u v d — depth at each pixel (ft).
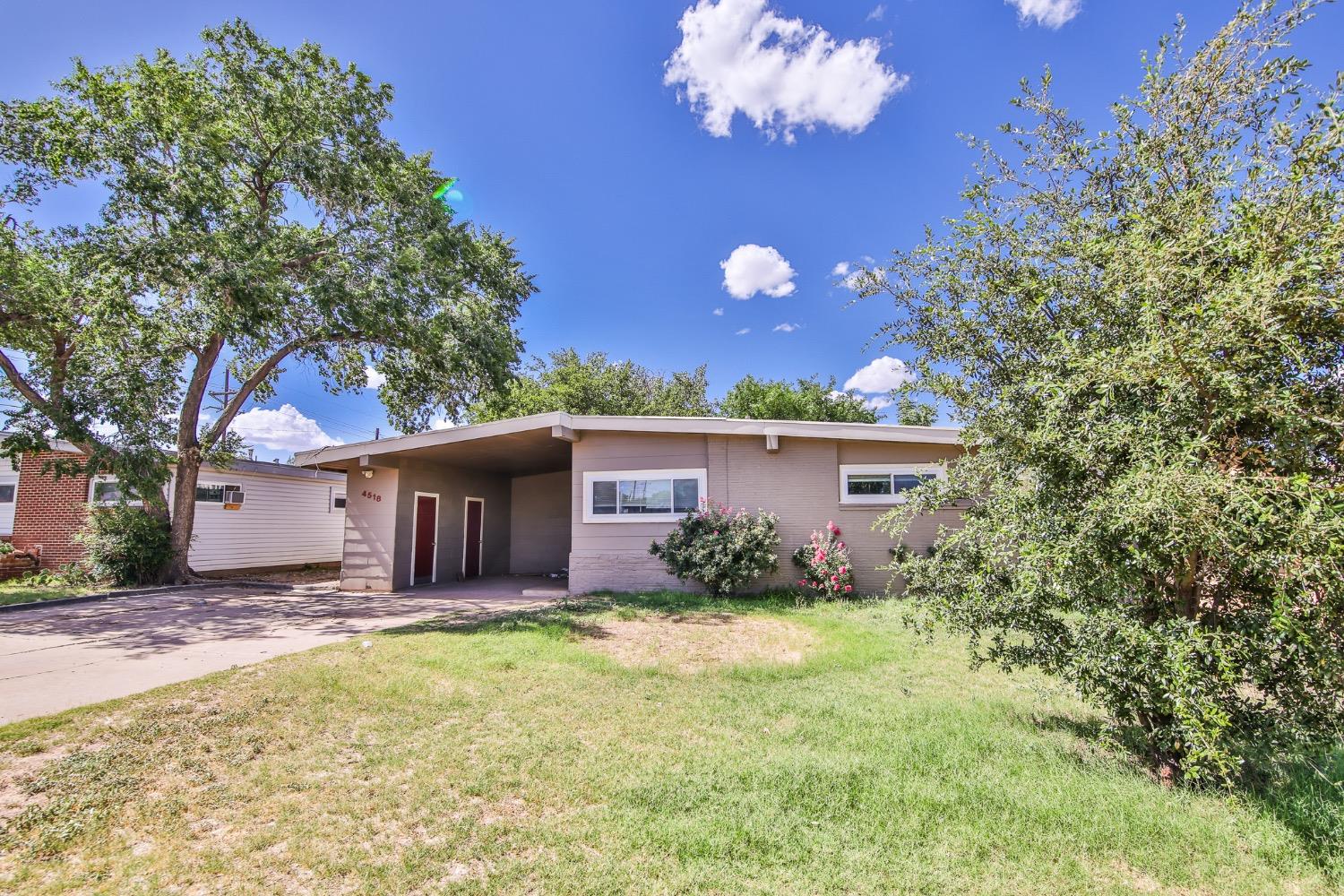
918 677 19.39
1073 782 11.50
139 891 8.24
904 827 9.95
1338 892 8.36
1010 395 12.47
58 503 48.75
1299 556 8.50
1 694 16.48
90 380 39.93
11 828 9.54
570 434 38.88
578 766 12.30
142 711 14.84
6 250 38.78
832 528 36.32
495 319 55.52
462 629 26.02
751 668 20.47
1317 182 9.26
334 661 20.03
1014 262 13.43
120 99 40.47
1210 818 10.20
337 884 8.50
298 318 44.24
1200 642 9.71
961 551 13.50
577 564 38.73
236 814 10.30
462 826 10.00
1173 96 11.60
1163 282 10.35
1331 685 9.80
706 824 10.04
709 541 34.73
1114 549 10.61
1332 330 9.28
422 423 59.21
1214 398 9.78
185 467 45.24
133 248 35.78
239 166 42.04
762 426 37.04
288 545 61.31
